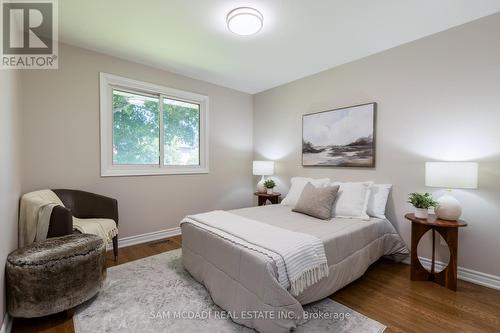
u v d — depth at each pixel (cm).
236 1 190
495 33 204
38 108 243
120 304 179
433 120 238
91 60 274
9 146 172
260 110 430
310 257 162
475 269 215
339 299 188
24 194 222
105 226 239
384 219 250
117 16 210
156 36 244
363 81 290
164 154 345
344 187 268
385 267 247
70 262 162
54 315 166
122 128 308
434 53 237
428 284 211
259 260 147
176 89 344
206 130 380
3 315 143
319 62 305
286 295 140
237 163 423
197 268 208
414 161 251
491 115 206
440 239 235
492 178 206
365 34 238
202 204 378
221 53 281
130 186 307
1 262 141
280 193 392
